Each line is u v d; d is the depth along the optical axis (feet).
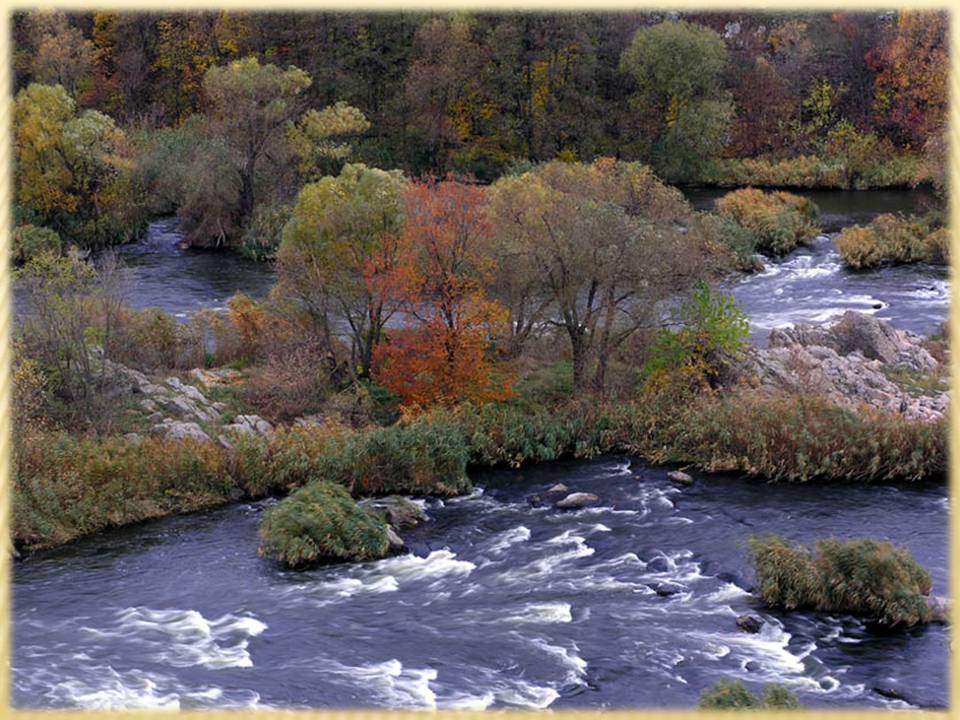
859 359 163.84
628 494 126.62
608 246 146.20
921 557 107.55
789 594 98.27
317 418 143.84
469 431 136.87
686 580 104.94
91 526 117.60
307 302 156.87
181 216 255.50
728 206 260.21
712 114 329.52
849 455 128.98
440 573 108.17
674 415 140.87
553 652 90.99
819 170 328.49
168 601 101.40
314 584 105.70
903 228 238.27
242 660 89.51
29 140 244.22
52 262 143.74
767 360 155.22
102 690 83.15
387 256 150.51
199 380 151.84
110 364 142.20
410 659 89.86
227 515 122.31
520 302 156.25
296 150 273.13
